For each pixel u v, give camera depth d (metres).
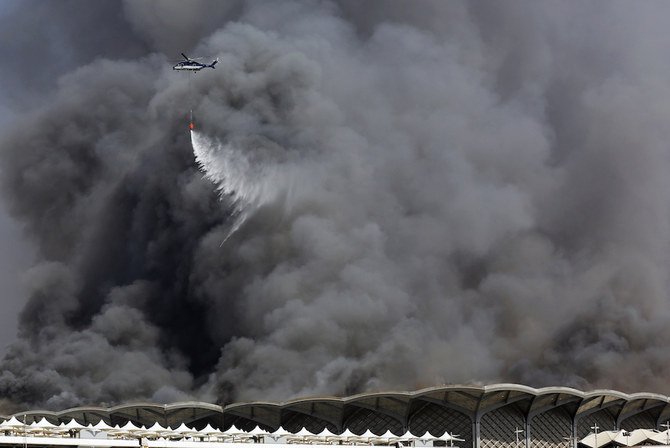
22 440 127.31
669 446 169.75
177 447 135.88
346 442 153.62
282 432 149.75
